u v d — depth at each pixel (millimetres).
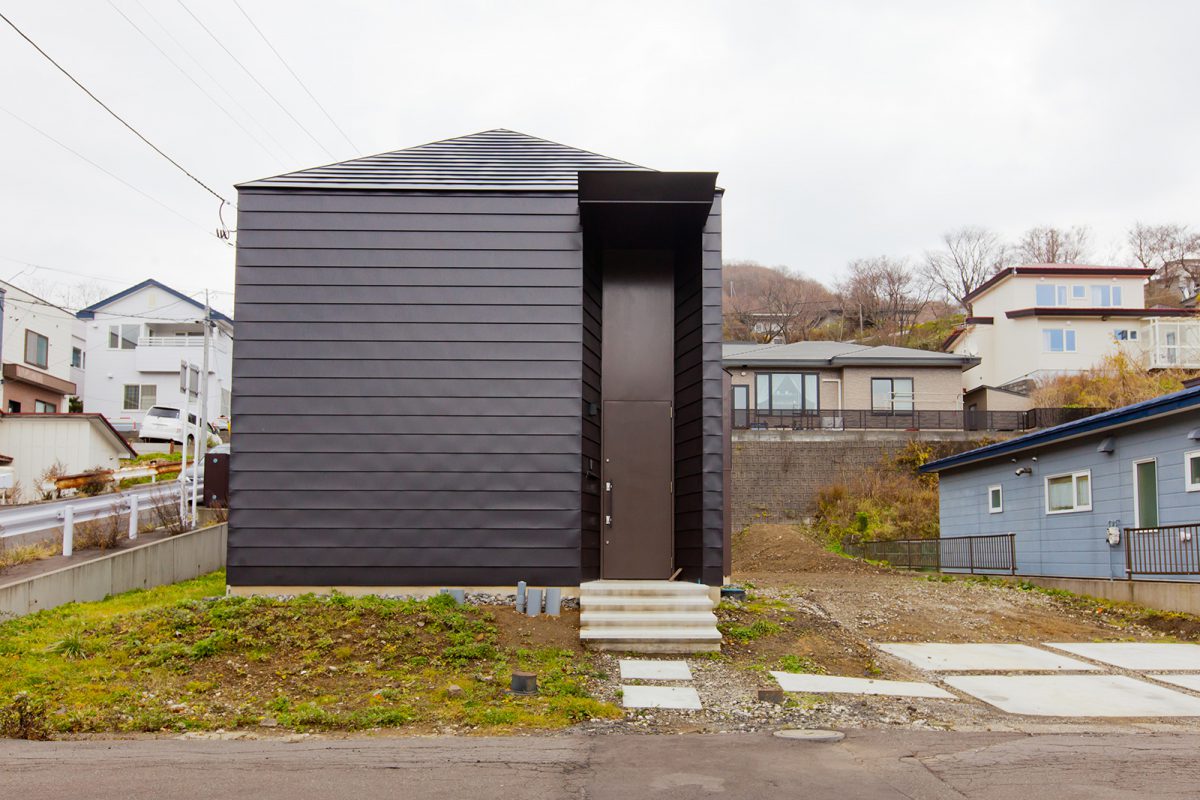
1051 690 8336
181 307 42344
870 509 28688
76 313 41219
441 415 10523
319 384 10516
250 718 6832
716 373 10719
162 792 4953
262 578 10250
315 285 10656
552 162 11867
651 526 11266
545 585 10336
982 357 44125
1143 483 13992
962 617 12547
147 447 33000
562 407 10570
